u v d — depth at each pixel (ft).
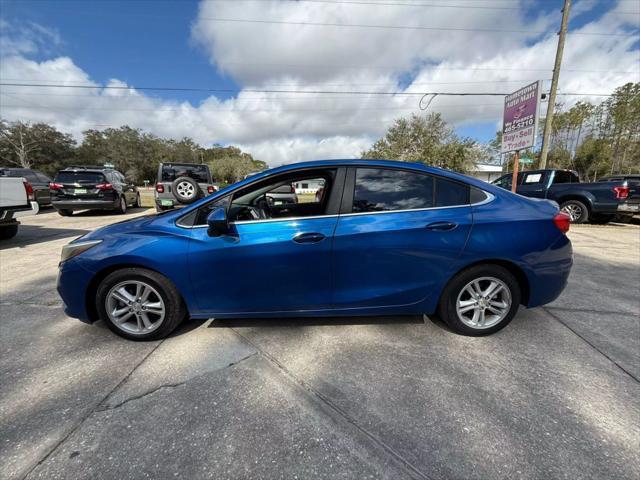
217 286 8.32
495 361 7.78
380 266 8.26
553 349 8.31
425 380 7.07
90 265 8.25
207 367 7.53
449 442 5.47
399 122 108.47
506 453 5.25
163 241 8.18
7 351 8.19
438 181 8.57
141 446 5.37
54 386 6.86
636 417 5.99
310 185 9.97
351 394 6.63
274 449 5.33
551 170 32.86
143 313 8.54
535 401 6.43
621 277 14.35
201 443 5.44
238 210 9.32
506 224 8.36
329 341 8.64
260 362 7.72
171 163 30.30
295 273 8.21
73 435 5.59
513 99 30.76
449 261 8.33
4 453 5.23
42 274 14.47
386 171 8.52
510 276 8.63
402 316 10.02
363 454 5.25
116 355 8.02
